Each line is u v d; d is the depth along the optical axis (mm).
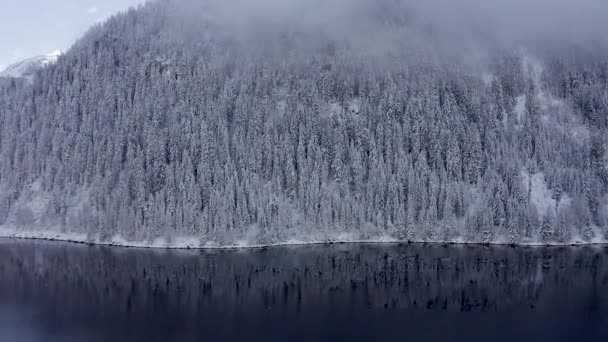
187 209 161875
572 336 84125
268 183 172125
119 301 106312
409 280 122938
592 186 164875
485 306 101688
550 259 140625
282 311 99188
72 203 177125
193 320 93812
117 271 131875
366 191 173875
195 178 170375
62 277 126438
